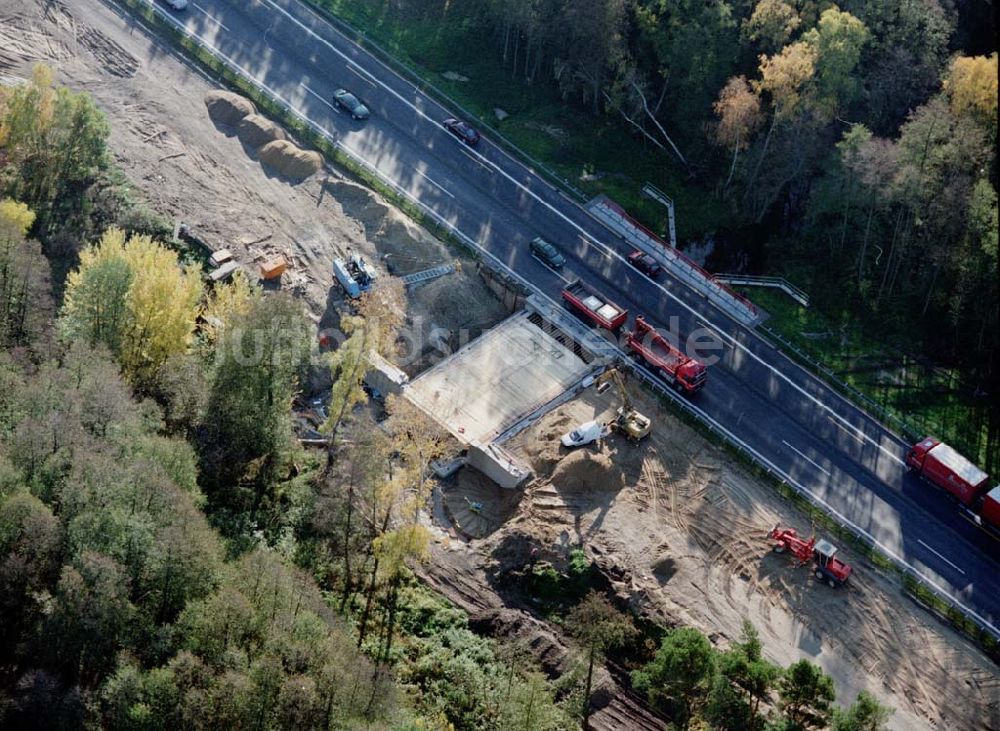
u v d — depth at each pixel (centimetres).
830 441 16088
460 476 15762
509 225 18438
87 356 14250
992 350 16875
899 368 16962
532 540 14762
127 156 18738
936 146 17338
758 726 12781
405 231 18038
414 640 13912
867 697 12306
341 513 14475
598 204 18762
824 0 19212
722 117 18438
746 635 13575
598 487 15375
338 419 15175
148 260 15488
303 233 18112
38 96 17725
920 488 15625
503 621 14188
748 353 17012
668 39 19175
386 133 19600
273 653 11781
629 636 14012
